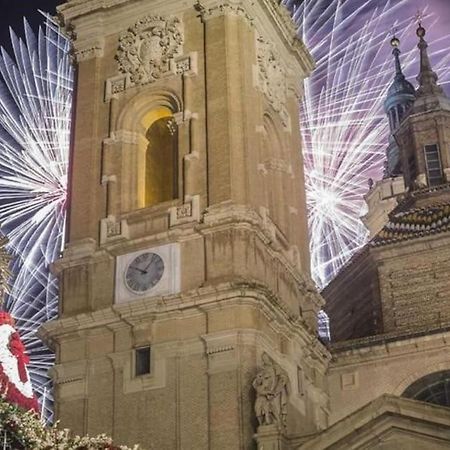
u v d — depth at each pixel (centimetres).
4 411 2161
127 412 3412
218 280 3469
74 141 4050
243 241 3541
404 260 4816
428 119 5456
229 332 3362
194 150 3766
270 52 4256
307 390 3803
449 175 5306
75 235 3822
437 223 4828
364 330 4934
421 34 5841
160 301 3497
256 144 3844
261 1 4181
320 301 4100
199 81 3916
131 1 4166
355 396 4197
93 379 3534
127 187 3878
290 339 3681
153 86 3997
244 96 3853
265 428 3116
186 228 3619
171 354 3434
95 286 3694
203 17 4012
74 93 4178
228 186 3631
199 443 3256
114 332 3569
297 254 4022
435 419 2994
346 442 3064
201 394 3331
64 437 2286
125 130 3984
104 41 4212
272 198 4047
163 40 4050
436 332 4241
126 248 3694
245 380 3291
